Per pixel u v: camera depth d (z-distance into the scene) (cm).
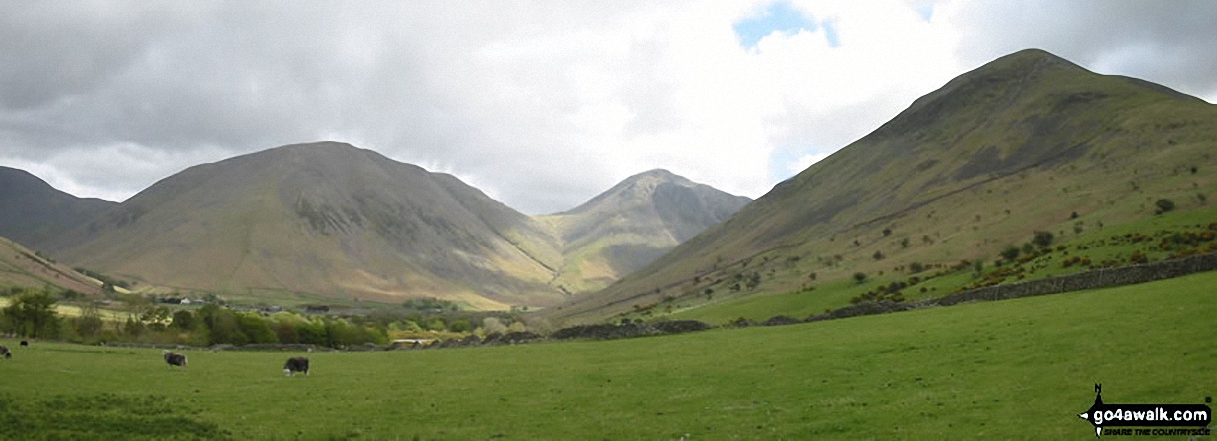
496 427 3941
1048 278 7662
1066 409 3238
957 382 4047
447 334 19188
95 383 5462
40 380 5362
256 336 13450
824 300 16262
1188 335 4159
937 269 16338
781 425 3591
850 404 3856
